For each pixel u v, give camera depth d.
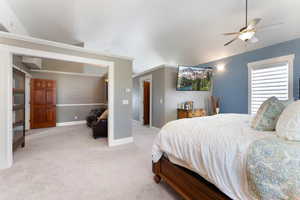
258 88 4.08
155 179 1.93
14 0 2.50
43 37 4.24
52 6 2.77
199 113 4.71
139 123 6.46
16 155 2.83
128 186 1.85
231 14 3.04
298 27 3.11
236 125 1.57
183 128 1.62
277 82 3.70
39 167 2.34
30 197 1.64
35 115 5.32
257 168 0.88
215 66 5.22
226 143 1.12
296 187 0.72
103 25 3.63
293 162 0.79
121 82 3.59
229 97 4.81
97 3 2.75
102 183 1.91
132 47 5.11
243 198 0.94
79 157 2.75
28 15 3.02
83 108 6.61
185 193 1.46
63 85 6.09
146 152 3.03
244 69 4.41
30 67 5.05
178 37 4.26
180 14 3.15
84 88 6.64
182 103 5.02
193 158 1.33
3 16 2.48
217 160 1.11
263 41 3.74
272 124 1.28
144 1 2.74
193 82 4.70
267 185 0.82
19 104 3.12
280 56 3.64
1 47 2.25
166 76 4.82
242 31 2.42
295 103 1.13
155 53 5.54
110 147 3.33
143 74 6.12
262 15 2.94
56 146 3.38
